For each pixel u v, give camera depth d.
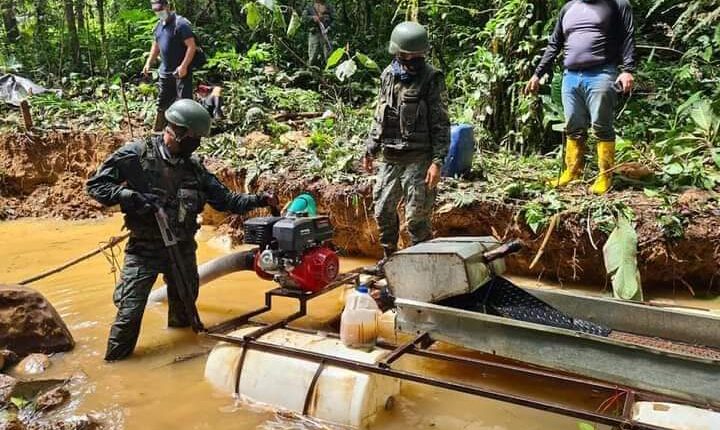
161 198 4.14
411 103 4.54
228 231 6.82
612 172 5.67
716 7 7.05
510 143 7.25
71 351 4.21
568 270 5.23
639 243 4.90
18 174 8.72
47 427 3.15
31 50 12.45
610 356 2.99
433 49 8.71
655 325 3.55
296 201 4.29
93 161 8.73
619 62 5.42
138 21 11.87
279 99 9.47
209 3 12.91
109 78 11.48
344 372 3.28
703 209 4.99
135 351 4.21
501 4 7.41
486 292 3.75
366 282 4.38
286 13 11.48
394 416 3.34
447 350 4.10
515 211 5.34
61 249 6.77
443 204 5.57
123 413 3.39
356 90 10.20
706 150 6.09
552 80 6.69
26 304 4.13
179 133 4.12
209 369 3.70
